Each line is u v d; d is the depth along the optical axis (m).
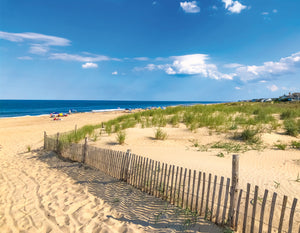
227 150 9.12
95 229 4.51
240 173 6.25
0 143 15.57
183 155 8.52
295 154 8.22
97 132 14.99
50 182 7.46
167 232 4.14
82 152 9.02
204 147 9.85
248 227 3.96
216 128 12.76
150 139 11.87
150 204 5.25
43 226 4.75
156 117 17.64
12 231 4.62
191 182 5.79
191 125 13.48
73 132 13.96
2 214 5.38
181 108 23.05
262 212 3.70
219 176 5.98
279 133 11.85
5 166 9.91
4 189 7.07
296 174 6.13
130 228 4.40
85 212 5.21
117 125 15.57
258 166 6.98
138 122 17.69
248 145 9.77
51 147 11.84
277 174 6.14
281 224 3.53
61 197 6.17
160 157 8.25
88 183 7.02
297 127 11.62
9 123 29.12
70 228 4.60
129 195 5.86
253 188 5.20
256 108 20.58
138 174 6.75
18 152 12.70
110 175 7.34
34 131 20.23
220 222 4.21
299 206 4.31
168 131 13.45
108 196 5.98
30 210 5.51
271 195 4.80
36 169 9.14
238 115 17.11
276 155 8.18
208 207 4.67
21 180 7.86
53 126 23.34
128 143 11.31
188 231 4.11
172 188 5.48
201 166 6.87
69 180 7.51
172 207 4.95
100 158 7.92
